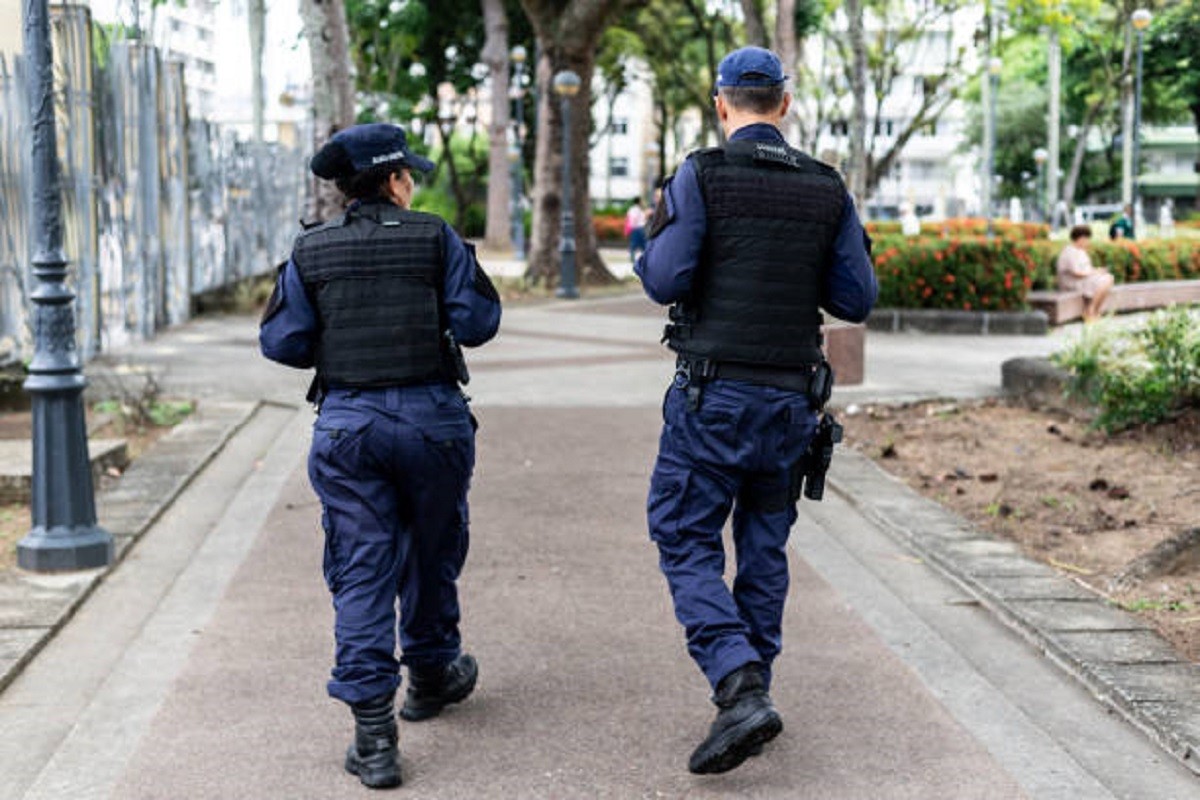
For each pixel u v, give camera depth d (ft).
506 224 139.03
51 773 12.50
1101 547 20.49
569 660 15.67
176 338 50.90
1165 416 28.30
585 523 22.53
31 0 19.12
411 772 12.51
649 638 16.49
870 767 12.67
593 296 77.41
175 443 28.76
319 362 12.80
